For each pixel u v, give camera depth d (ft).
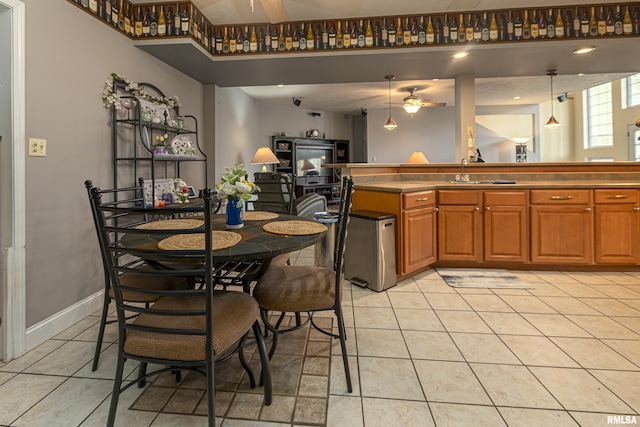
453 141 27.25
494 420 4.37
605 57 12.23
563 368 5.50
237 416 4.47
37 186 6.55
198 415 4.49
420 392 4.94
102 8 8.50
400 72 13.61
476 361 5.73
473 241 10.50
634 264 10.19
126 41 9.55
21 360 5.87
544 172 12.07
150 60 10.83
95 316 7.78
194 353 3.75
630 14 10.76
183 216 10.52
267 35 11.55
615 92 27.27
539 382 5.14
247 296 4.85
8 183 6.05
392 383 5.16
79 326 7.25
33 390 5.03
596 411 4.51
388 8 10.78
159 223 6.40
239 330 4.14
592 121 29.53
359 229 9.46
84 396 4.89
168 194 10.25
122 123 9.32
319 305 4.98
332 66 12.60
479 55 11.78
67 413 4.53
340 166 11.46
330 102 24.39
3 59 5.99
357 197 10.67
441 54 11.60
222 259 4.11
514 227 10.34
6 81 6.01
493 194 10.35
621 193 10.08
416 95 22.26
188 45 10.14
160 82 11.44
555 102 30.66
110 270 3.85
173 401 4.76
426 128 27.30
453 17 11.14
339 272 5.02
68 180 7.36
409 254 9.59
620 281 9.66
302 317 7.53
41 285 6.61
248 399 4.80
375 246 9.02
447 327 6.97
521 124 26.63
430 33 11.19
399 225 9.43
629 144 26.16
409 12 11.07
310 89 20.52
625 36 10.77
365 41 11.35
